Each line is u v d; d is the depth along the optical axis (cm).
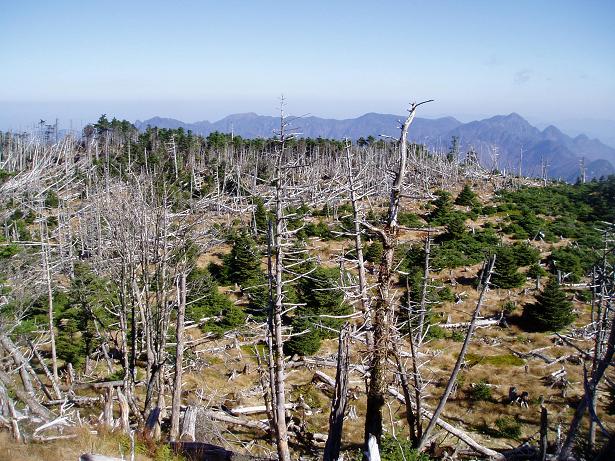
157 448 1355
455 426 2092
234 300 3319
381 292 1411
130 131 9431
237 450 1797
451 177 8538
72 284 2192
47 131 5928
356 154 6831
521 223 5309
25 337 1883
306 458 1803
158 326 1850
